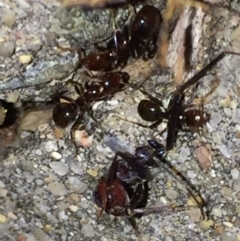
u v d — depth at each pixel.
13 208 0.07
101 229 0.07
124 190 0.07
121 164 0.07
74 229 0.07
